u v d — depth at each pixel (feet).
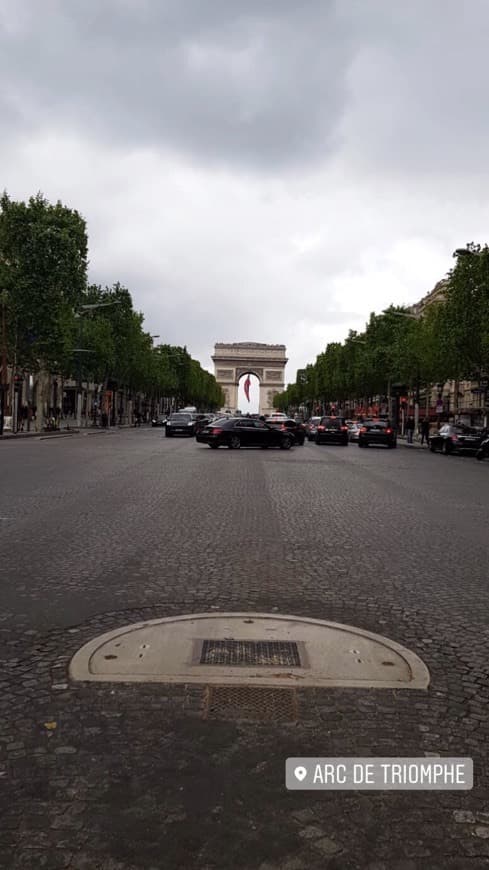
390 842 9.89
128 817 10.29
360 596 22.67
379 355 214.90
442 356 135.74
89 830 10.00
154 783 11.18
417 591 23.43
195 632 18.12
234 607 21.06
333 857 9.53
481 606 21.76
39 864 9.30
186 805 10.61
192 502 44.52
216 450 109.40
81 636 18.20
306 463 84.79
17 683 15.02
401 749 12.38
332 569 26.45
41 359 164.76
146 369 276.62
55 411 195.83
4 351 147.64
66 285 156.25
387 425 144.66
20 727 13.00
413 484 61.26
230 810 10.51
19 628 18.81
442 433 126.93
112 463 75.46
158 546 30.07
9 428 167.84
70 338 185.88
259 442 118.52
